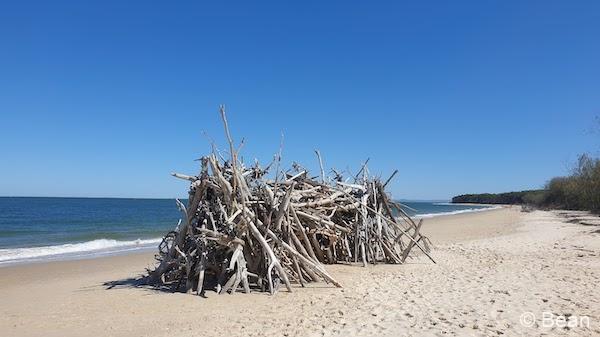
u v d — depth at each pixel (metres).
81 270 14.73
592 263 12.84
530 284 9.76
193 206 10.48
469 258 14.42
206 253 9.88
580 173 45.50
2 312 8.74
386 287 9.80
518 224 31.86
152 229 37.41
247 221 9.72
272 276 9.91
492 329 6.55
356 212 13.55
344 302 8.52
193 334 6.94
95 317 8.12
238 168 10.71
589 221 29.67
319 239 13.06
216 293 9.58
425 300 8.41
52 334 7.21
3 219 51.88
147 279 11.12
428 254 13.70
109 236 30.61
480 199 158.00
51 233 33.47
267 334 6.69
